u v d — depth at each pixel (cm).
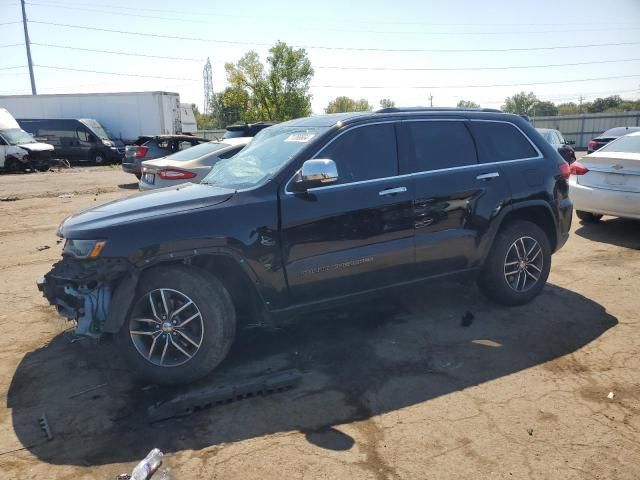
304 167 361
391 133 430
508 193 470
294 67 5372
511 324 458
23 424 327
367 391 355
